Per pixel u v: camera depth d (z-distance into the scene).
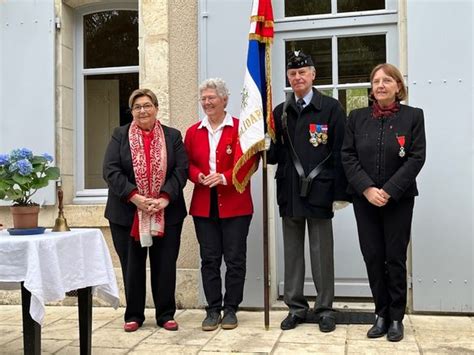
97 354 3.56
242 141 4.00
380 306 3.85
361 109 3.89
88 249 3.41
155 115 4.20
